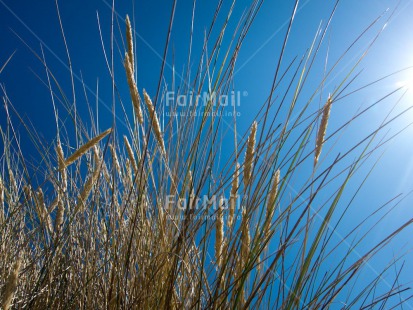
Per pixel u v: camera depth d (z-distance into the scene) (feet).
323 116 2.81
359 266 2.72
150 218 3.44
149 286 3.20
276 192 2.86
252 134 2.95
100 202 3.75
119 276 3.25
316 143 2.80
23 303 3.30
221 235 3.10
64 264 3.66
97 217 3.73
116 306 3.19
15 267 1.88
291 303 2.78
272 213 2.84
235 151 3.18
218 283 2.86
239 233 2.89
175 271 2.99
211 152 3.02
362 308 2.93
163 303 3.10
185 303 3.21
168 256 3.18
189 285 3.09
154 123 3.14
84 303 3.48
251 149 2.95
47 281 3.53
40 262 3.88
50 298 3.47
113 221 3.36
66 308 3.43
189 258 3.24
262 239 2.87
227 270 3.04
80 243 3.76
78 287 3.58
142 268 3.26
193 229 3.03
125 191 3.66
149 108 3.04
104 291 3.42
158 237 3.34
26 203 3.80
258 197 2.91
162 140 3.18
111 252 3.42
